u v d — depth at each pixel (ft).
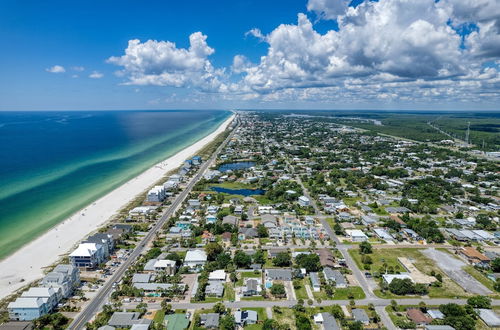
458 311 399.24
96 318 401.70
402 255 579.48
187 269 514.27
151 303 433.89
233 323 383.86
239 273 513.04
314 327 390.42
